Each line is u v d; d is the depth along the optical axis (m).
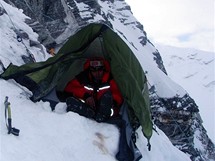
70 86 2.80
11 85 2.67
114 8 27.81
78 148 2.30
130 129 2.62
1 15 3.83
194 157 9.72
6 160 1.73
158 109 9.70
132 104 2.69
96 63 2.78
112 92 2.77
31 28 4.45
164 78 11.14
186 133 9.81
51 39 5.03
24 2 6.01
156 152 2.97
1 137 1.92
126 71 2.78
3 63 2.99
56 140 2.25
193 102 10.29
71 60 2.87
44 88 2.66
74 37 2.97
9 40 3.51
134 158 2.47
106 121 2.65
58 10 6.55
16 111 2.31
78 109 2.59
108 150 2.47
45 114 2.45
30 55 3.58
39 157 1.96
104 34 2.88
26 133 2.12
